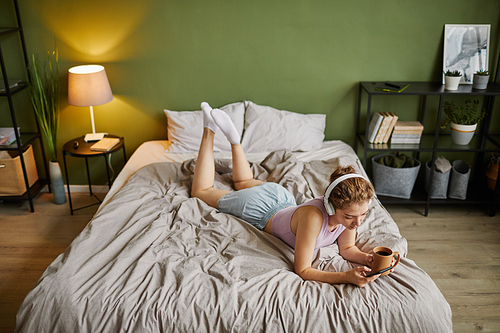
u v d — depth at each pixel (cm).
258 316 157
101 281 170
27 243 291
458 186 324
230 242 200
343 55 330
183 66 335
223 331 156
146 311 159
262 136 325
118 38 328
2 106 345
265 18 321
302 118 334
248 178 259
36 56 332
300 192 241
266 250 192
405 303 160
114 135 346
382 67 333
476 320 219
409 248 283
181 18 321
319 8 317
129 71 337
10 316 223
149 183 265
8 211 335
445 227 309
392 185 324
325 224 180
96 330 157
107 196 261
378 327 156
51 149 335
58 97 343
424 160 356
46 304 163
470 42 320
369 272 165
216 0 316
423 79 336
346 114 348
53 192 344
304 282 172
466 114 319
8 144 325
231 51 330
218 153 322
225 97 345
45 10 320
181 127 330
